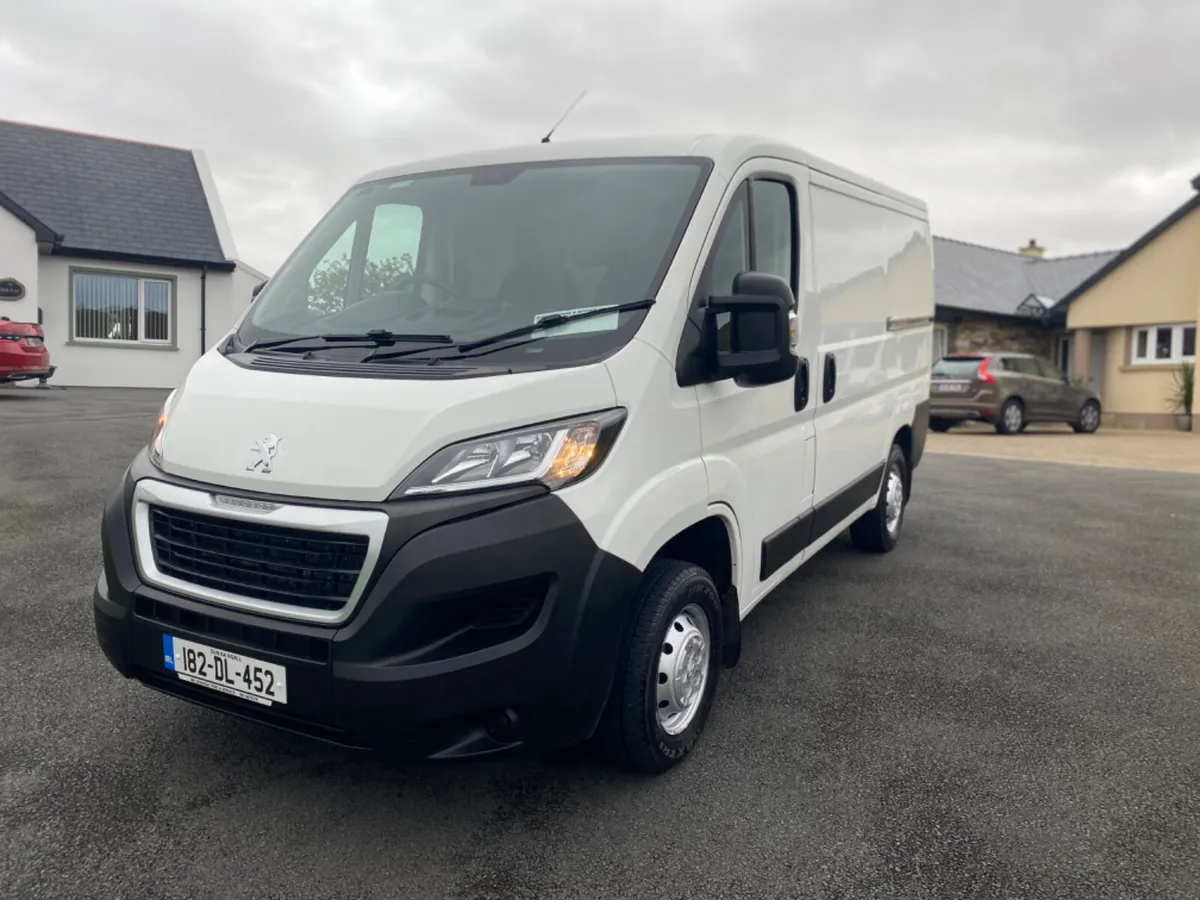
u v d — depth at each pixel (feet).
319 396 9.07
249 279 73.15
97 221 66.69
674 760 10.53
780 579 13.75
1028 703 12.79
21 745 10.73
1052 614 17.04
